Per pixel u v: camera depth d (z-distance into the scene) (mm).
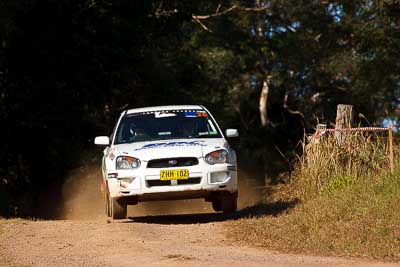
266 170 119375
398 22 84750
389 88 103375
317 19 116688
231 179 38312
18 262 28859
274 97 128750
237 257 28344
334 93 123625
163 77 82750
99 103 71750
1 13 58406
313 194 41781
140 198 37844
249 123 128375
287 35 120438
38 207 70938
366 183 38656
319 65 120812
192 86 106062
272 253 29250
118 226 36562
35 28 65375
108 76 70062
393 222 31406
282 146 124812
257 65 123188
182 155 37656
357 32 98812
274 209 40281
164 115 41688
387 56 89000
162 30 74938
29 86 67375
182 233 34250
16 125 68188
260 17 118875
